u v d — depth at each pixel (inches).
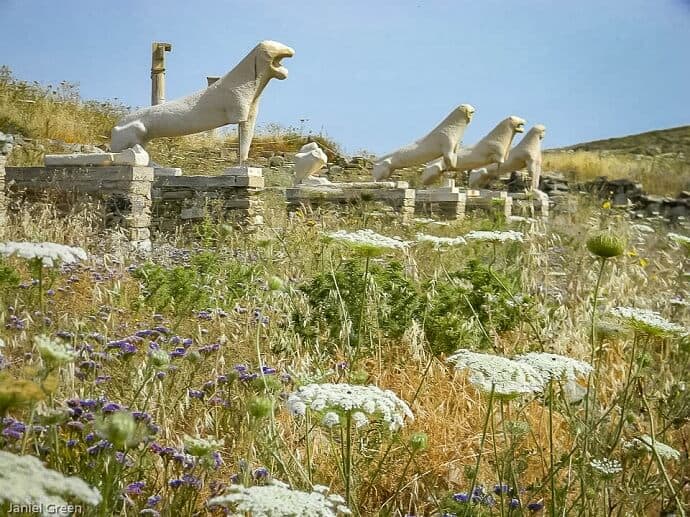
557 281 247.0
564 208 564.1
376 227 442.0
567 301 225.1
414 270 242.2
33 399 64.2
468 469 110.9
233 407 127.4
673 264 270.2
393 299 212.7
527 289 229.1
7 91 791.7
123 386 130.4
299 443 124.0
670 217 958.4
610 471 96.0
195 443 80.9
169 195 481.4
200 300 222.5
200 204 471.2
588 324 176.6
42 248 97.4
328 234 139.9
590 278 233.6
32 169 467.8
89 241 332.5
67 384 116.5
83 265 241.0
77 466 95.0
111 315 174.6
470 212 770.8
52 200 444.5
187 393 127.9
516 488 103.5
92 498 53.0
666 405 130.0
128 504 96.4
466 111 795.4
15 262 231.3
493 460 134.4
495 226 347.9
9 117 751.1
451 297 214.2
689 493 122.3
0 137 353.1
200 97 496.1
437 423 143.6
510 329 212.1
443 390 163.3
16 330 149.3
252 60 485.4
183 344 148.1
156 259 311.6
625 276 226.8
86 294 211.8
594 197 623.2
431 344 199.0
